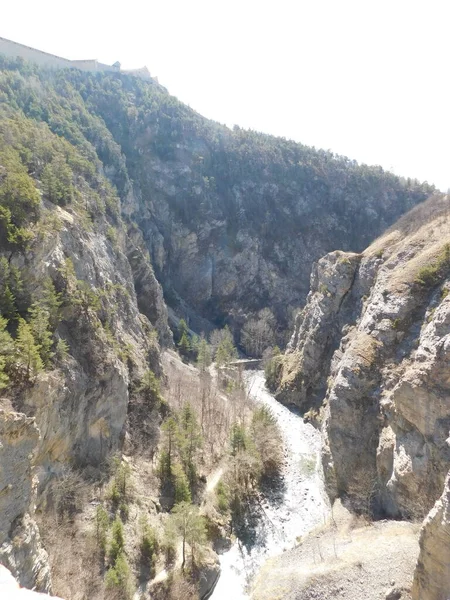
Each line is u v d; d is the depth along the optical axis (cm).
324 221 15200
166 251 13488
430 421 3450
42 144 6291
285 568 3481
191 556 3572
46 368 3444
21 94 9969
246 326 12106
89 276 5181
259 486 4897
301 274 14438
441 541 2244
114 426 4472
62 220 4984
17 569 2348
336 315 6931
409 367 4272
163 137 14750
